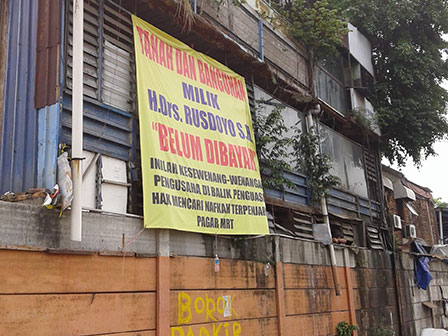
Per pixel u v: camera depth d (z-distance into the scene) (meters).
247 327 6.76
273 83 9.12
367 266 11.16
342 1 13.42
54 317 4.26
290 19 10.77
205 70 7.10
